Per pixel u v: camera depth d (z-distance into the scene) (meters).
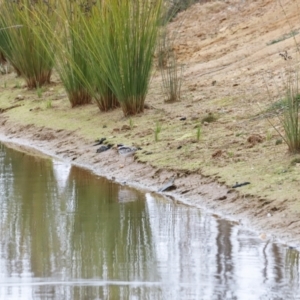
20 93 26.91
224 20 30.59
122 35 20.56
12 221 14.22
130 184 16.92
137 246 12.61
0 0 27.73
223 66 25.08
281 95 20.05
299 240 12.52
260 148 16.73
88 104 23.62
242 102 20.62
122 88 20.98
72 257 12.20
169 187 16.03
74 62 22.77
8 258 12.23
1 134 23.39
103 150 19.27
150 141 18.81
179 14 32.56
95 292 10.75
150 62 21.09
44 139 21.75
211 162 16.50
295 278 11.08
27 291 10.85
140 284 11.04
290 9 28.34
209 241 12.74
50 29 23.22
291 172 14.99
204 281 11.06
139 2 20.62
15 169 18.72
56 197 15.88
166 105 21.69
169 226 13.68
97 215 14.52
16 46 26.95
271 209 13.73
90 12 21.81
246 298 10.43
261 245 12.48
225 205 14.54
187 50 28.02
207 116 19.72
